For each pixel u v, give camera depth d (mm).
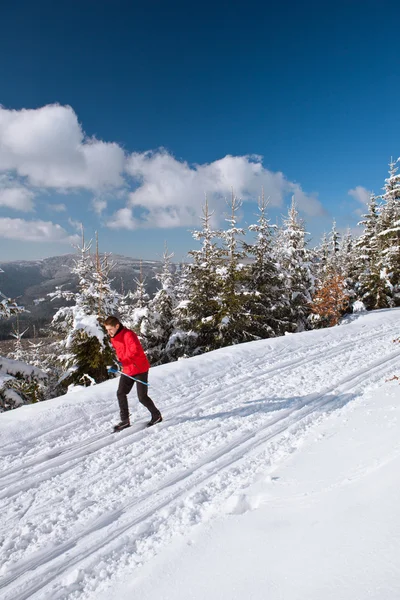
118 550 3018
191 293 18391
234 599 1913
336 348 10820
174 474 4211
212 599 1987
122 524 3361
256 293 17531
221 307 17234
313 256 23359
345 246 46500
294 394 6848
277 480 3623
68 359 14078
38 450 4934
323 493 2910
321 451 4113
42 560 2955
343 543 2041
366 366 8523
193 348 18375
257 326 18438
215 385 7586
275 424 5512
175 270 20688
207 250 18281
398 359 8977
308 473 3549
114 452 4828
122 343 5441
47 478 4246
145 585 2416
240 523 2891
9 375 10258
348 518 2309
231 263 17453
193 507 3525
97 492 3938
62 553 3023
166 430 5453
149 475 4227
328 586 1707
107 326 5441
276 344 11211
